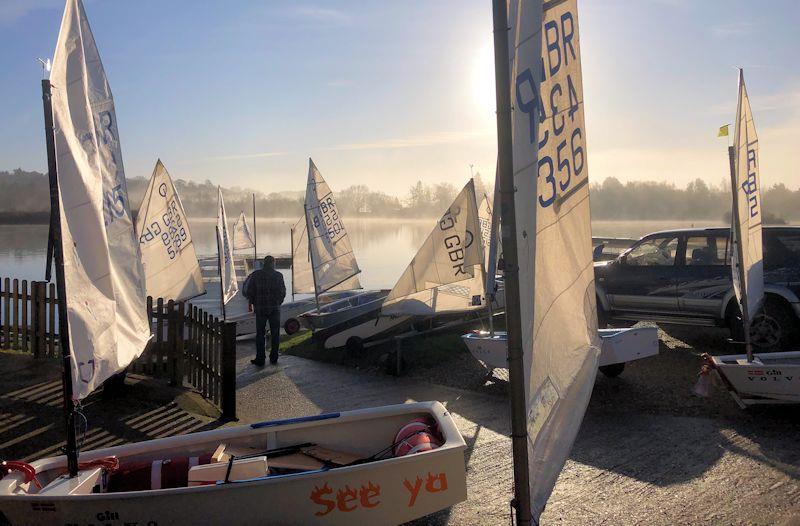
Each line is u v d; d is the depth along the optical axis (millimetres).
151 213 14195
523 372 3064
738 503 5688
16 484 4918
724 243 11008
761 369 7574
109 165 5742
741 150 7617
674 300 11344
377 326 11844
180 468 5523
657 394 8820
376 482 5004
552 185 3398
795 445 6910
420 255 11141
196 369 9586
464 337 10156
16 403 8547
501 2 2939
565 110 3539
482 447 7312
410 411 6168
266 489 4859
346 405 9164
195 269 15148
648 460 6688
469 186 11094
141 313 5848
